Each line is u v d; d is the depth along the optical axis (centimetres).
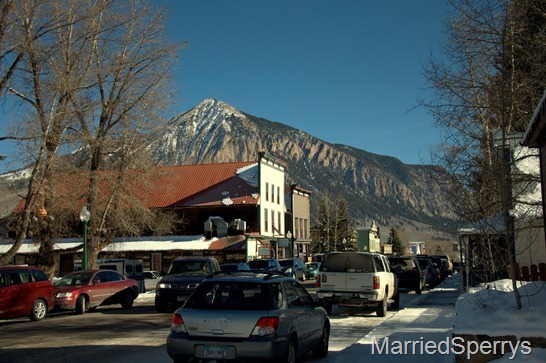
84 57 2784
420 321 1531
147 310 2122
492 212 1238
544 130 860
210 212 5194
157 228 3647
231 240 4831
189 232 5191
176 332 834
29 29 2380
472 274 2297
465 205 1143
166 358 1021
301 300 975
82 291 2028
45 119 2508
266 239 5231
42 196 2659
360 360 998
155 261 4925
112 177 3162
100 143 3045
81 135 2919
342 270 1719
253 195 5178
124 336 1338
